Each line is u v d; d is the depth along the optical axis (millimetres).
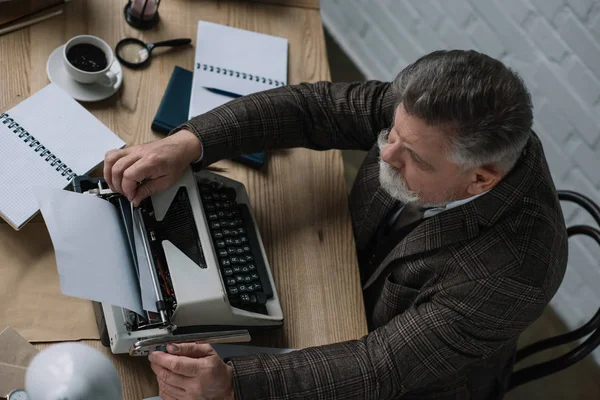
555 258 1188
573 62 1907
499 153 1046
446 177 1104
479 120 1013
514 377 1562
